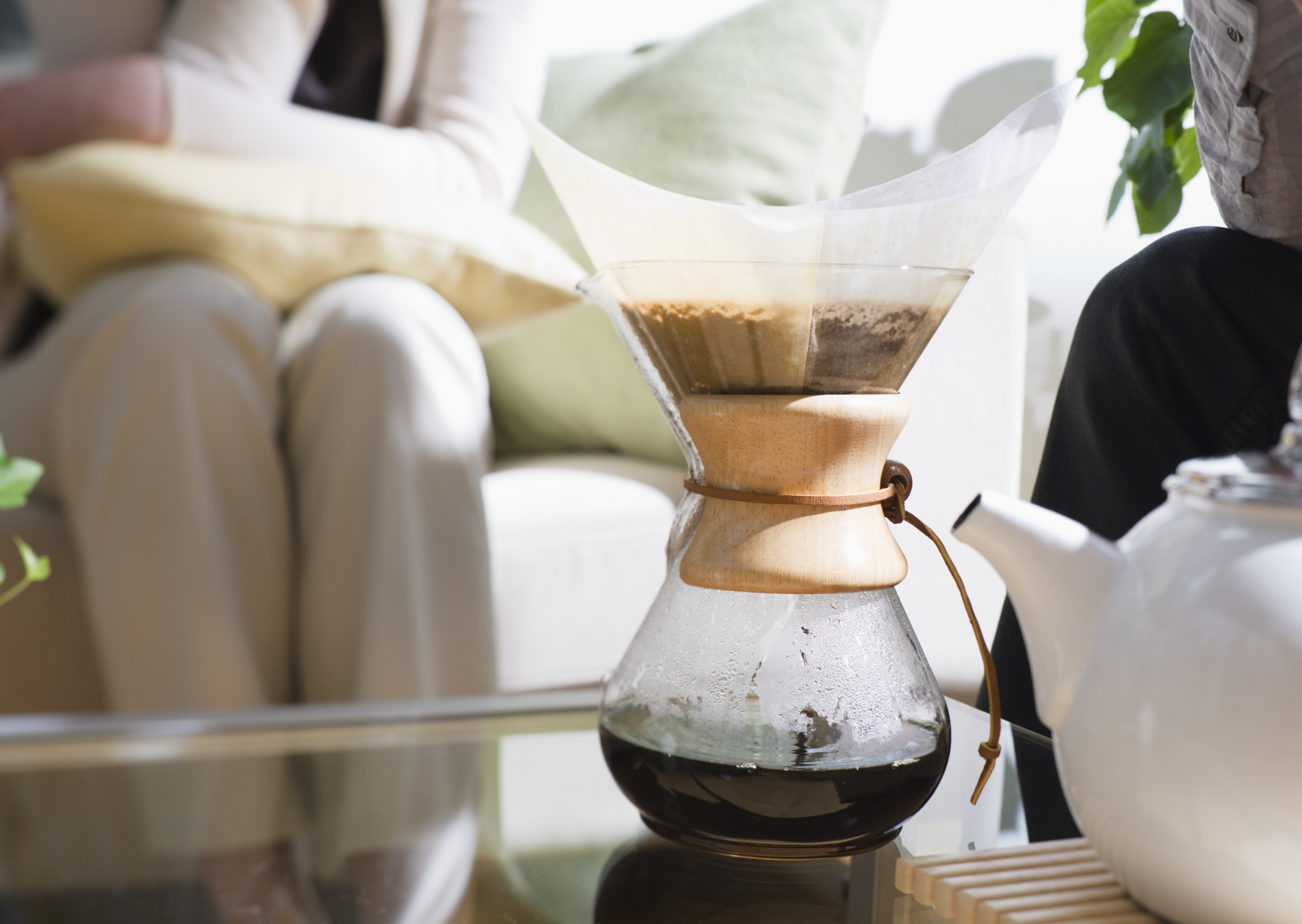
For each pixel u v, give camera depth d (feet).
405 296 3.08
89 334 2.93
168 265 3.02
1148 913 1.09
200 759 1.74
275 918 1.20
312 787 1.62
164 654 2.82
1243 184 2.02
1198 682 0.97
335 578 2.97
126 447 2.84
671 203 1.30
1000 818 1.45
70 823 1.46
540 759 1.76
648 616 1.40
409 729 1.90
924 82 4.72
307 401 3.05
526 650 3.26
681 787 1.26
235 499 2.90
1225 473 1.05
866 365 1.29
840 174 3.98
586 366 3.79
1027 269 3.73
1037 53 4.59
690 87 3.92
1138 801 1.01
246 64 3.82
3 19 4.76
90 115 3.28
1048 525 1.13
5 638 2.94
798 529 1.26
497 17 4.09
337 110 4.19
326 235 3.08
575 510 3.37
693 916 1.22
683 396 1.36
